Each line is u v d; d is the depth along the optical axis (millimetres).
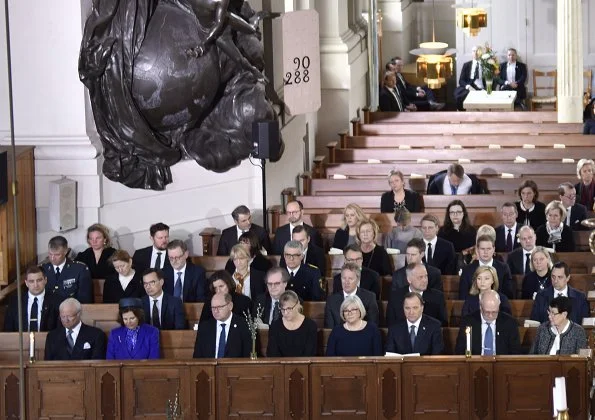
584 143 21672
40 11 15133
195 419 11492
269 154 14875
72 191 15359
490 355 11625
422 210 17688
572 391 11273
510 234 15758
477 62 27797
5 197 13117
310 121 22031
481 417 11367
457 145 21625
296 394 11438
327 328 12805
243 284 13836
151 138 14789
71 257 15562
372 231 14539
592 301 12953
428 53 25797
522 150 20812
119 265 13680
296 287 13719
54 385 11484
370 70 25188
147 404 11508
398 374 11359
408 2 30094
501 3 28547
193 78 14289
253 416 11484
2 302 14148
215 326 12227
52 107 15305
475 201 17688
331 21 23078
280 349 12133
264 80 15195
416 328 12109
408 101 27375
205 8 14078
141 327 12367
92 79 14570
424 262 14891
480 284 12703
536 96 28531
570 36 23953
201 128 15172
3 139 15352
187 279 13922
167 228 14312
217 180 16688
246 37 14875
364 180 19188
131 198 15883
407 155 21000
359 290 12875
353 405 11430
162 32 14203
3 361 12500
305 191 19281
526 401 11336
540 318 12875
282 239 15750
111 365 11445
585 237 16016
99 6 14250
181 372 11461
